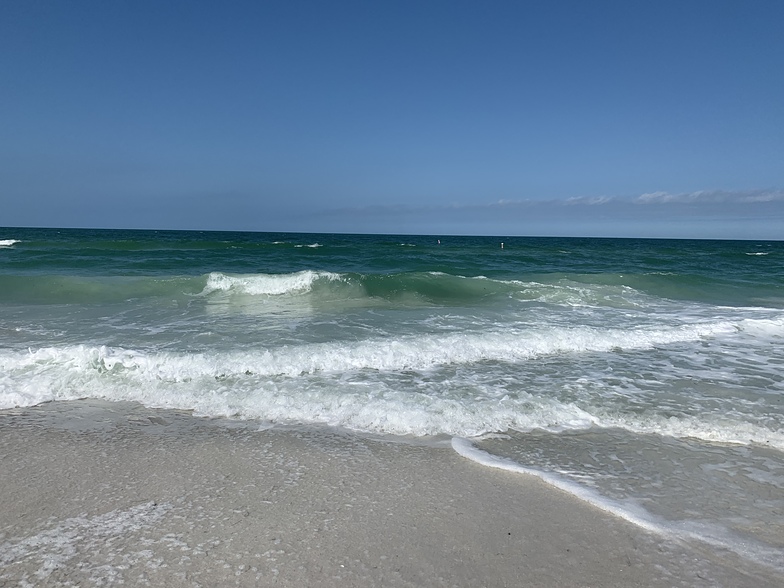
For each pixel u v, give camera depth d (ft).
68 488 10.09
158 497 9.82
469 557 8.14
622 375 19.35
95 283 36.47
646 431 13.99
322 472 11.16
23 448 12.01
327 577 7.52
